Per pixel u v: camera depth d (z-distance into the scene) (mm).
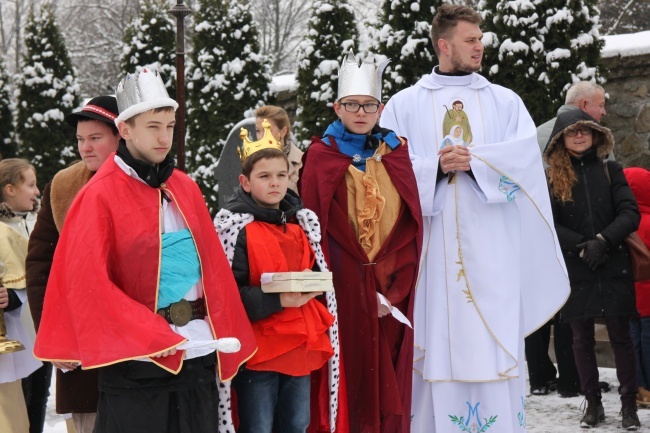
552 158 7695
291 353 4867
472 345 5812
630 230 7406
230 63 14742
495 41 10500
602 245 7348
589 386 7551
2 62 18344
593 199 7574
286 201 5141
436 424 5887
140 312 4062
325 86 12977
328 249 5305
